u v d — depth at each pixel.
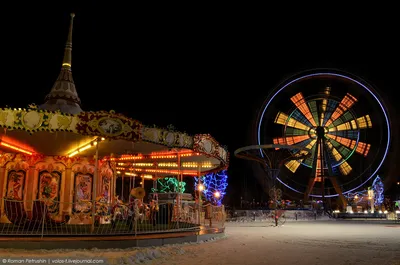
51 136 12.20
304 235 16.12
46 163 15.09
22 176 14.85
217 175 36.75
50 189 14.91
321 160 48.34
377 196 45.00
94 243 10.27
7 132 11.66
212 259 9.28
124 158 16.97
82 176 15.55
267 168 25.53
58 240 10.02
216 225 18.75
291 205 50.69
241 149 24.66
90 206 15.21
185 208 20.81
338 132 49.50
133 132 11.70
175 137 12.81
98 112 11.23
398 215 34.47
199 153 14.34
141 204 13.40
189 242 12.54
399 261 9.06
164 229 13.22
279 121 50.16
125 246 10.55
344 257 9.66
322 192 48.03
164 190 29.52
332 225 24.39
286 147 23.73
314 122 49.72
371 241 13.54
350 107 49.22
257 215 34.91
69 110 13.77
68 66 14.91
